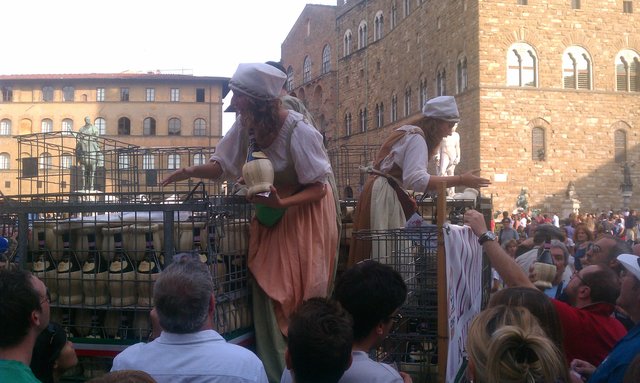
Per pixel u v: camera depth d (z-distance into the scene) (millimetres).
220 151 5676
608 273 5348
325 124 74812
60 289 5371
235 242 5387
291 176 5332
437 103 6184
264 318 5367
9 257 6273
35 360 4398
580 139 43375
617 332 5211
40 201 6238
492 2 42531
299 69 84500
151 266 5215
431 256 5684
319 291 5258
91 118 82688
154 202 5125
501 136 42344
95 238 5344
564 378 3014
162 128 82812
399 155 6023
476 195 8477
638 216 37969
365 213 6215
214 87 83438
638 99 44250
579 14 43625
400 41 56906
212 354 3773
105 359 5281
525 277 4922
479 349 3121
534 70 43156
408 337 5578
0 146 81688
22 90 82750
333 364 3279
